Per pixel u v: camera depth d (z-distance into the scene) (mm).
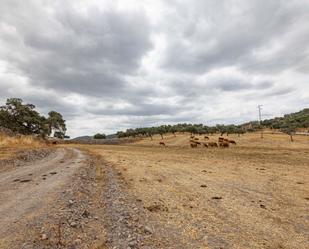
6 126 86375
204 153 38719
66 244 5258
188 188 11633
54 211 7145
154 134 137000
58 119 113125
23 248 5039
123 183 12164
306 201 9602
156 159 26641
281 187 12164
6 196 9156
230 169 18844
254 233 6492
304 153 37312
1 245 5199
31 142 44531
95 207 7914
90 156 28688
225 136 108188
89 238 5629
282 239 6191
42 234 5629
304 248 5758
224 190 11344
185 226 6773
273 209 8555
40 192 9594
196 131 132875
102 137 146750
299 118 133750
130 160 24641
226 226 6914
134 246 5312
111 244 5371
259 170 18344
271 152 39469
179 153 38750
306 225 7129
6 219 6676
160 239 5844
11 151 26906
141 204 8609
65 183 11188
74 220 6547
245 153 37938
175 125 155625
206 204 9016
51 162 20969
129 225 6371
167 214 7723
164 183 12719
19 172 15250
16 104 88875
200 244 5711
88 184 11352
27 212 7184
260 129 132375
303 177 15227
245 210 8383
